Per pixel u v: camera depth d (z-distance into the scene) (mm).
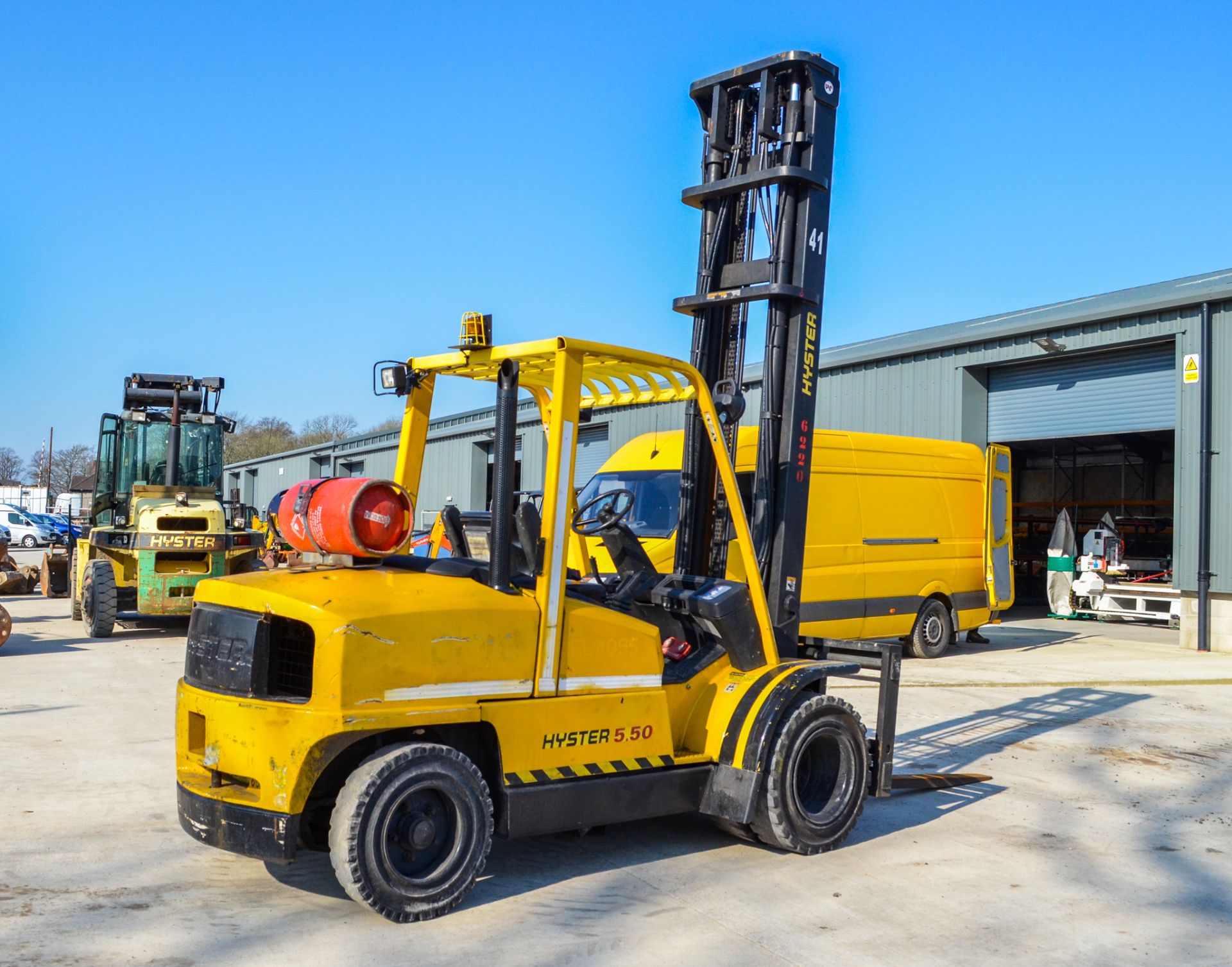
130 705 9172
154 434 15742
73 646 13484
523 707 4539
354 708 4105
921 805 6367
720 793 5172
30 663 11820
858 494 12750
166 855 5176
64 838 5430
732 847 5469
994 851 5473
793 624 6004
